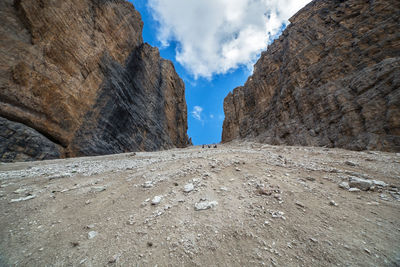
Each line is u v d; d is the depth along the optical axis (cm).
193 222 351
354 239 284
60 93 2052
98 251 288
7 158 1512
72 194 557
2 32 1669
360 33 2308
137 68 4291
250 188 513
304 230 312
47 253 287
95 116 2525
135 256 273
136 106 3912
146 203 453
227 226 331
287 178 601
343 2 2941
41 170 941
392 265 229
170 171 747
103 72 2839
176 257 266
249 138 4716
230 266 246
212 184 552
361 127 1647
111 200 497
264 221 344
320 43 2953
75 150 2155
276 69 4516
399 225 318
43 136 1847
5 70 1650
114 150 2748
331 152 1201
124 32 3659
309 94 2695
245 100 6178
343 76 2264
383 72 1599
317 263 241
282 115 3344
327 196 455
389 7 2102
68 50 2200
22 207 463
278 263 246
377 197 446
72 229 358
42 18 1909
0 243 314
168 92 6438
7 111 1620
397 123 1355
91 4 2734
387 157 916
